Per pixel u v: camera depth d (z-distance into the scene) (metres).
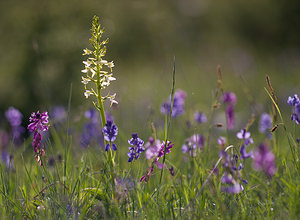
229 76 20.12
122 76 21.97
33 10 16.97
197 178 4.99
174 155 6.60
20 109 14.76
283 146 6.61
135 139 4.42
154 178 5.41
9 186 5.19
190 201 4.42
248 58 24.09
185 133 7.41
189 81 18.47
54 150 6.82
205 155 5.60
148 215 4.14
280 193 4.48
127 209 4.42
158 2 32.09
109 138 4.25
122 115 10.02
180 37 26.62
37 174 5.36
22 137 10.85
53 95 14.62
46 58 15.91
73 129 8.23
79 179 4.61
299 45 31.53
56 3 17.17
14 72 15.64
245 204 4.33
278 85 17.42
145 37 27.67
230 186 4.16
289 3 34.56
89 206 4.46
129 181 4.65
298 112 4.84
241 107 12.05
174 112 7.42
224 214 3.98
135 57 26.61
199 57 24.84
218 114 9.78
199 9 33.66
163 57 25.30
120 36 27.45
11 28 16.91
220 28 33.44
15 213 4.38
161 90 14.95
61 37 16.20
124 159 6.48
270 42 32.84
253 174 5.12
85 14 17.47
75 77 15.50
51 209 4.45
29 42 16.23
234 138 7.30
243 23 34.19
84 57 16.11
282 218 3.96
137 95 14.75
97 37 4.36
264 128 6.62
